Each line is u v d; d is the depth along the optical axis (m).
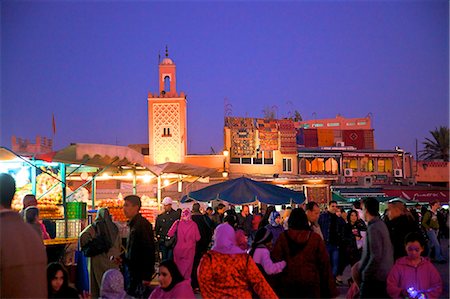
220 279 5.94
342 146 42.25
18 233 4.30
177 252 12.05
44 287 4.41
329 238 12.64
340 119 50.81
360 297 7.10
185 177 20.69
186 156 36.41
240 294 5.91
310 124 51.62
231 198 15.34
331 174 39.75
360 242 12.71
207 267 6.00
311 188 36.06
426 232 17.30
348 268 16.98
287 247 6.73
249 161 37.78
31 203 9.46
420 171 45.09
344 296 11.01
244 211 17.55
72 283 10.31
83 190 15.74
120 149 13.22
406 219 8.25
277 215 11.45
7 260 4.16
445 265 16.56
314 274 6.66
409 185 41.22
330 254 12.64
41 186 13.45
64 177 13.34
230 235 6.11
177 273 6.56
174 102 36.78
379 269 6.91
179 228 12.12
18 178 13.55
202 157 36.47
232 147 37.44
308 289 6.59
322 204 35.81
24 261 4.25
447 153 56.91
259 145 37.97
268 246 7.73
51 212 12.62
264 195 15.42
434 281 6.60
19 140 26.92
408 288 6.52
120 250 9.86
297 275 6.62
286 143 38.56
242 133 37.69
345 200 35.56
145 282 8.39
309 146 42.38
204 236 12.94
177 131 36.56
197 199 15.81
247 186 15.68
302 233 6.75
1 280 4.16
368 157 41.19
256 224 17.53
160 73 37.31
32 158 12.91
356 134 43.44
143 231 8.51
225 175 33.34
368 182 39.94
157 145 36.53
